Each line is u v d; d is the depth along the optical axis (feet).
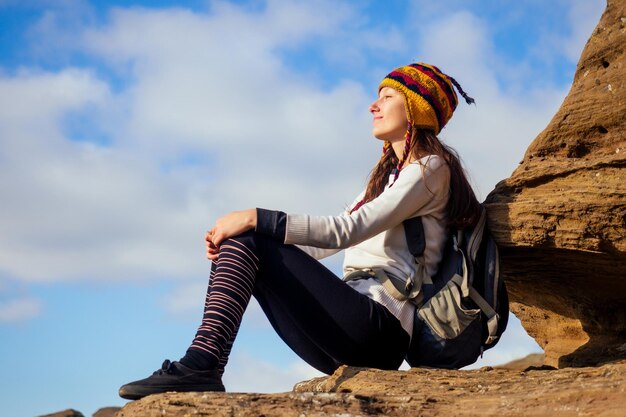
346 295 13.07
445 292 13.61
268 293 13.64
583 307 16.55
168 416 11.46
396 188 13.73
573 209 14.07
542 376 12.45
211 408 11.51
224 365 12.93
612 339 16.22
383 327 13.23
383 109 14.98
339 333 13.16
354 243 13.38
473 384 12.50
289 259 12.99
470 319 13.50
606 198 13.91
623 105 15.14
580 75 16.10
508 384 12.22
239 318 12.67
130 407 11.81
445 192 14.15
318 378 15.02
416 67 15.03
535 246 14.42
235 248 12.82
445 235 14.17
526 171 15.03
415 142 14.51
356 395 11.89
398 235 13.89
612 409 10.79
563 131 15.67
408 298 13.60
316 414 11.55
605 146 15.33
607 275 15.02
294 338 14.19
